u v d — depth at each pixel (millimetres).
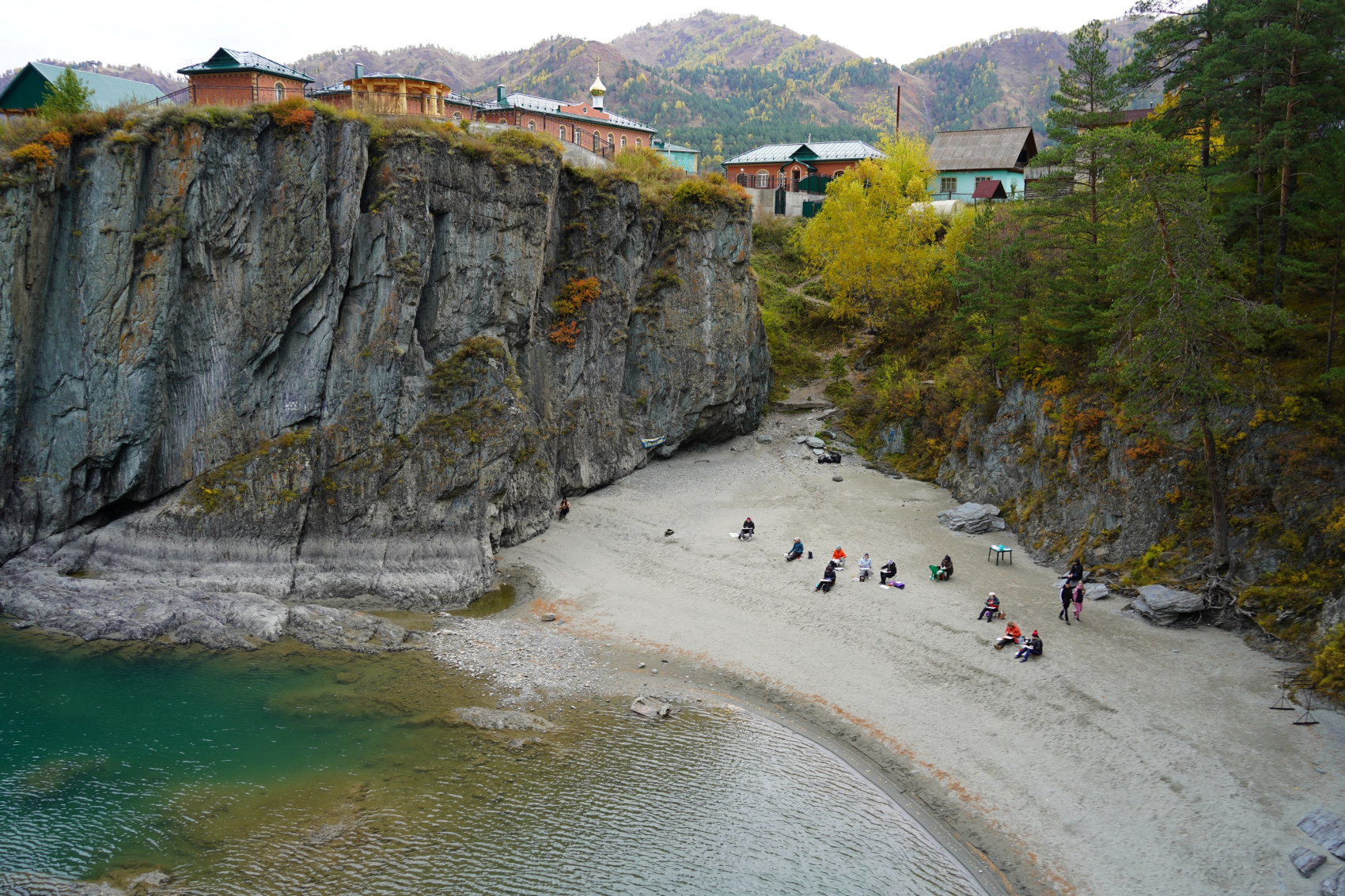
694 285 60312
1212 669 31797
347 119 41844
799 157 94375
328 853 23984
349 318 42875
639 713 31438
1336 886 21219
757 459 61906
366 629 36594
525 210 48219
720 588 41406
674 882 23297
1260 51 37906
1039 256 50938
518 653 35844
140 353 39688
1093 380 38969
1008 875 23203
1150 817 24703
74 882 22625
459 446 43562
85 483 40500
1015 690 31453
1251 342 33594
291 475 41094
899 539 47000
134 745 28625
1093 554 40938
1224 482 37625
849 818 25875
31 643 35125
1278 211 40844
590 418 55438
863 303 71625
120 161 38844
